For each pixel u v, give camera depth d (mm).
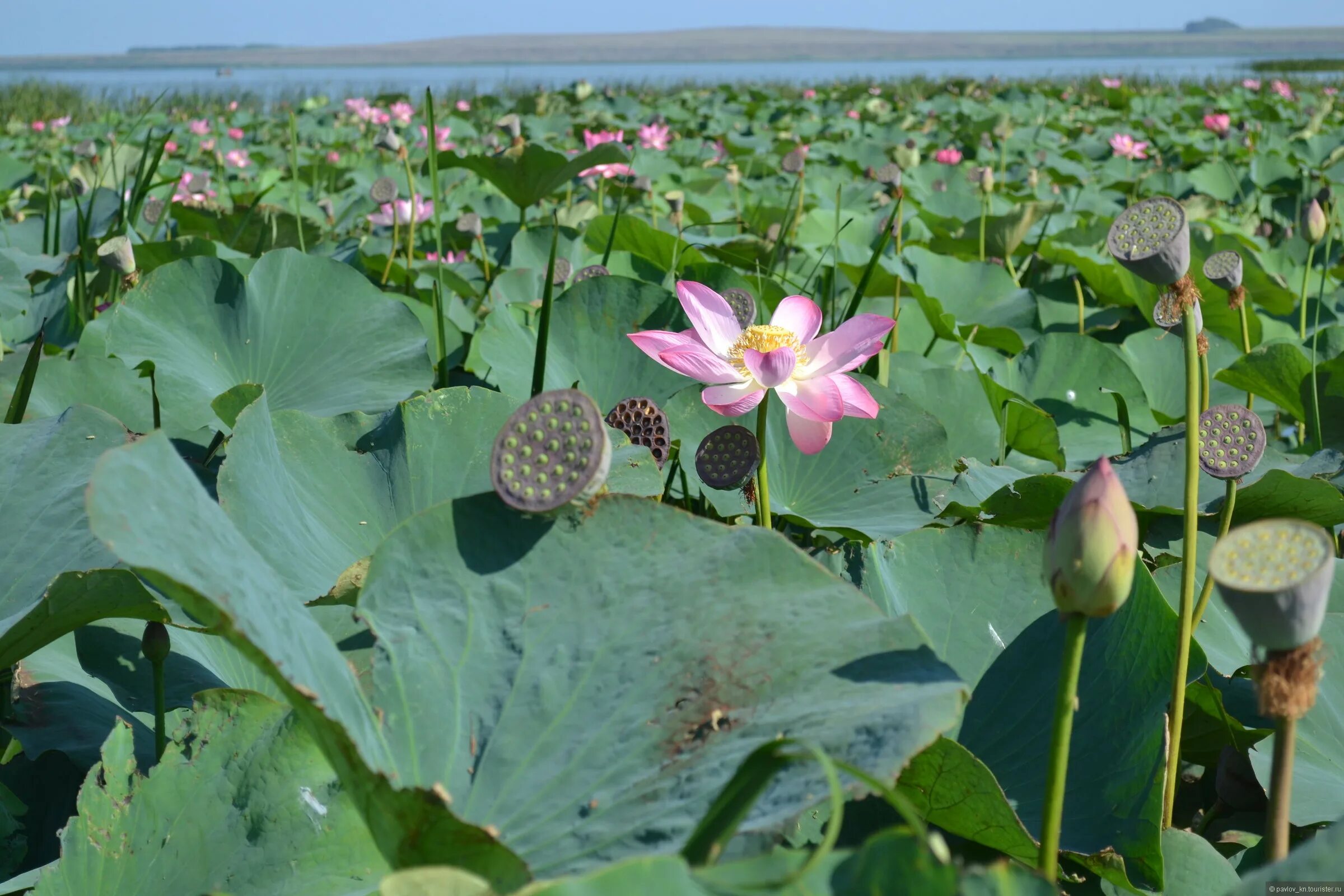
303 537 1936
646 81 33156
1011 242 5777
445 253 6090
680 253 4766
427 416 2229
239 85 36500
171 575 978
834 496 2779
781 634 1272
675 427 2848
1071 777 1676
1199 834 2074
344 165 9883
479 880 873
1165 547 2709
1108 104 20844
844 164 11258
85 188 5945
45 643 1665
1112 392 3639
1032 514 2635
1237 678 2148
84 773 1705
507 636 1345
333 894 1386
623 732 1228
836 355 2107
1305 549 959
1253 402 4145
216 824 1424
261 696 1492
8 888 1452
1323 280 5426
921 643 1216
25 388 2426
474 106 18188
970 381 3490
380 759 1169
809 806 1019
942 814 1541
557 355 3250
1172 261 1527
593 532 1414
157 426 2891
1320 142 11617
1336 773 1846
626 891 774
